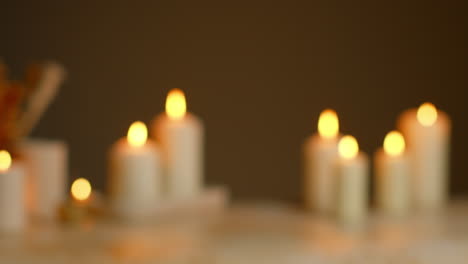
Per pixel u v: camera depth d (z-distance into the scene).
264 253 1.79
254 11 3.00
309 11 3.01
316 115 3.05
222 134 3.06
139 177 1.92
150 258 1.76
